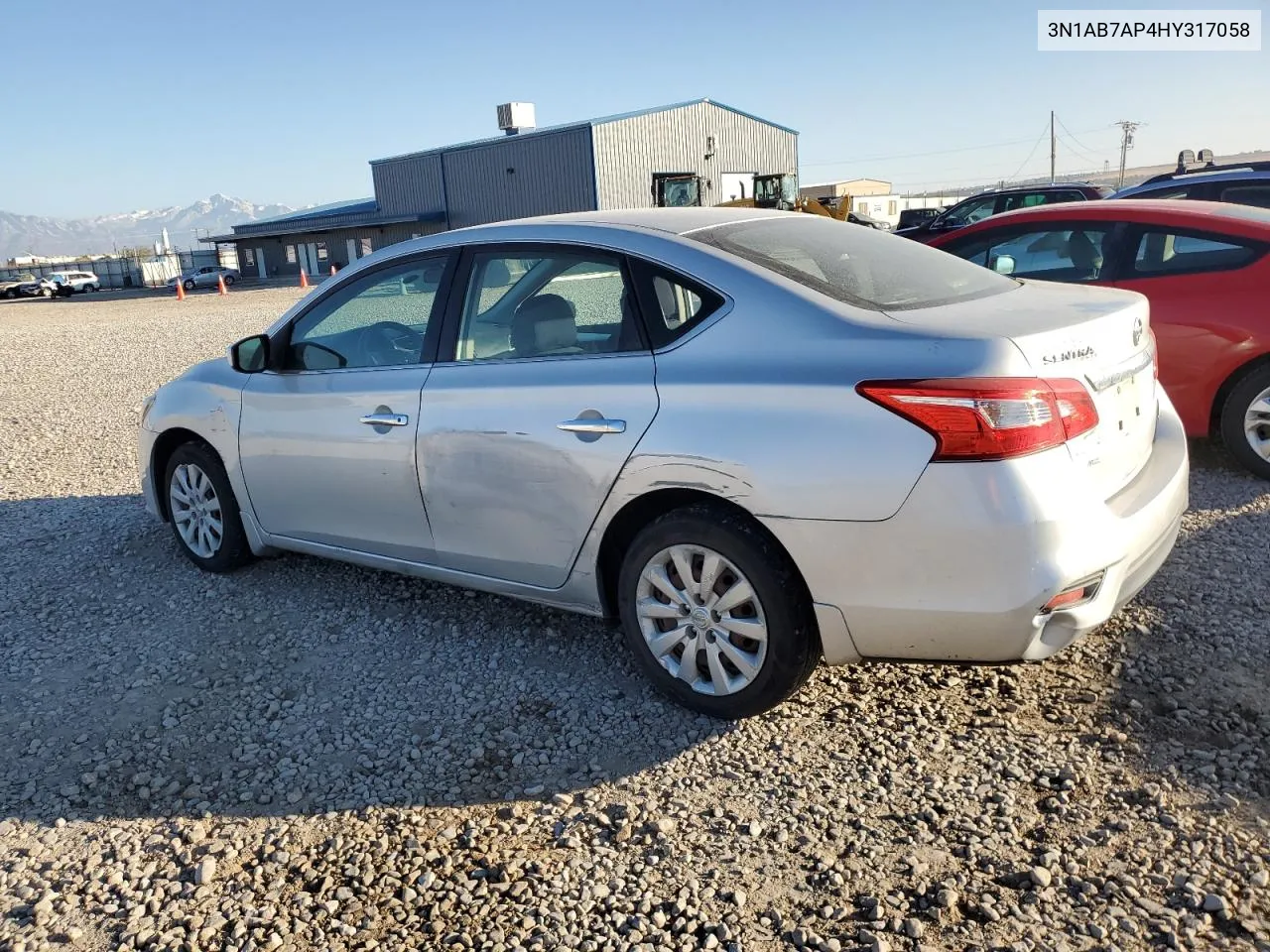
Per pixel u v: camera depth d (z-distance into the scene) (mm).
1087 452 2902
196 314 27203
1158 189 9469
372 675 3875
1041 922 2393
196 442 4898
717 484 3068
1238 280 5457
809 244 3570
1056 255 6195
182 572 5070
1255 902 2398
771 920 2467
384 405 3979
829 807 2887
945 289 3412
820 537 2928
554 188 45750
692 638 3328
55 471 7453
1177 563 4391
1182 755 2998
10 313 37562
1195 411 5660
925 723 3283
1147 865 2551
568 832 2865
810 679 3568
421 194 51562
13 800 3166
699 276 3277
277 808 3068
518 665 3875
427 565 4035
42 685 3926
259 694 3777
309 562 5094
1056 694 3402
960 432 2723
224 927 2566
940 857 2648
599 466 3328
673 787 3043
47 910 2656
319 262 59188
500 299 3756
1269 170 9508
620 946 2416
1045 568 2746
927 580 2824
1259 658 3525
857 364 2895
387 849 2840
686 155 46969
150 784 3221
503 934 2480
